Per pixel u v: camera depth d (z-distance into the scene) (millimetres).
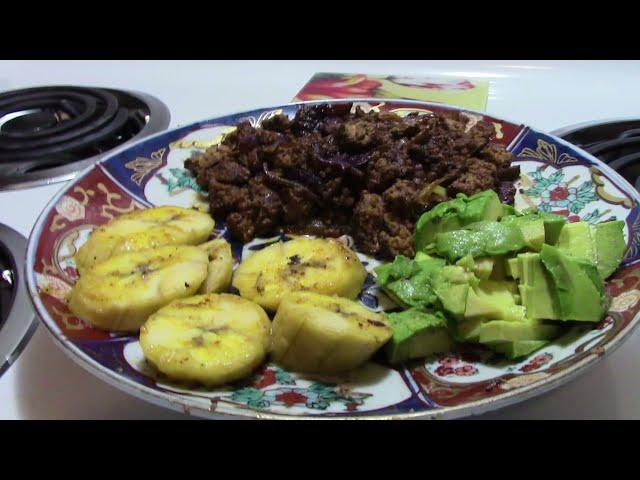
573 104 375
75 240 259
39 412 188
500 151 297
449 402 178
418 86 394
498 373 198
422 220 254
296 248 250
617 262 230
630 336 212
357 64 439
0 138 342
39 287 219
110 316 209
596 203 271
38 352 208
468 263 222
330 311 201
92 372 183
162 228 258
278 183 284
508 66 421
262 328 204
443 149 288
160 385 183
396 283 229
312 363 199
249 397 183
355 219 278
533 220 235
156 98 394
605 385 196
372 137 285
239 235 281
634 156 310
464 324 209
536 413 186
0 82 431
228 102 391
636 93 384
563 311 202
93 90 400
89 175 285
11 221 278
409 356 207
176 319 202
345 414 166
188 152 321
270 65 441
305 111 310
